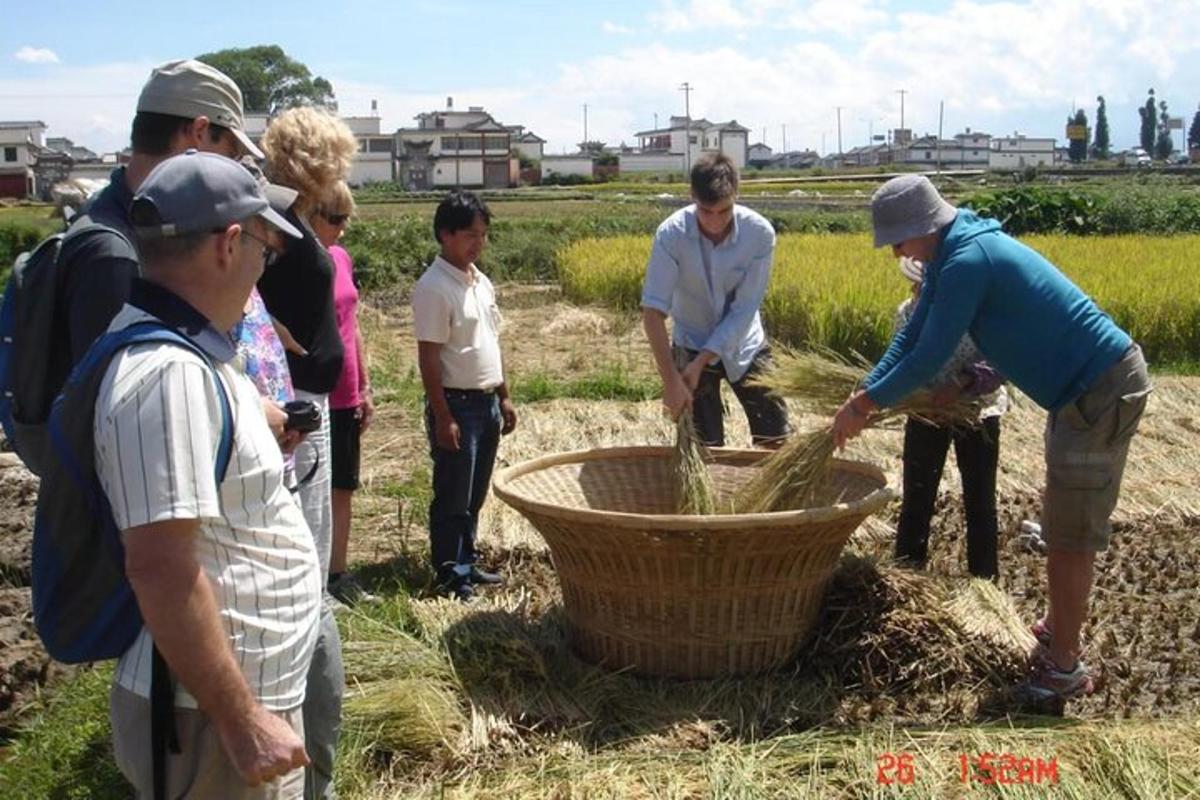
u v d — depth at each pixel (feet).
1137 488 25.25
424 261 78.54
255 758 7.69
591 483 17.93
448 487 18.51
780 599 15.20
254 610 8.23
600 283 63.93
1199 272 49.11
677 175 328.70
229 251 8.11
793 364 17.97
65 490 7.91
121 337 7.76
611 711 14.71
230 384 8.16
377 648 15.24
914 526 19.31
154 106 10.93
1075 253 59.31
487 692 14.52
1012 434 30.04
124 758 8.32
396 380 37.45
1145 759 12.62
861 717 14.69
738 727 14.23
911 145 433.48
